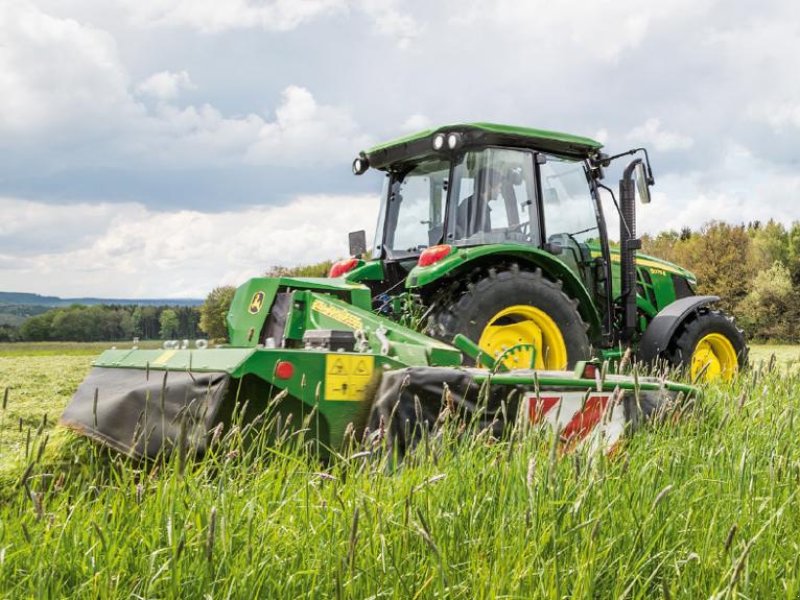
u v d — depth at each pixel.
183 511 2.49
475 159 6.34
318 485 2.84
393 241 7.12
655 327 7.47
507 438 3.77
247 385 3.77
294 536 2.48
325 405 3.56
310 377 3.53
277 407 3.79
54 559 2.23
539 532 2.43
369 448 3.18
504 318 6.08
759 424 3.99
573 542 2.43
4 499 2.99
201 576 2.21
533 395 3.90
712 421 4.11
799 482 2.98
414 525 2.36
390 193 7.22
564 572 2.33
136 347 4.39
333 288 5.05
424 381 3.59
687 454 3.37
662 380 4.09
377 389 3.66
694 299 7.70
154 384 3.45
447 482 2.75
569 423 4.01
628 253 7.36
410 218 7.01
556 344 6.09
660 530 2.57
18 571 2.26
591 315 6.49
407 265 6.87
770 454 3.40
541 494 2.59
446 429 3.27
